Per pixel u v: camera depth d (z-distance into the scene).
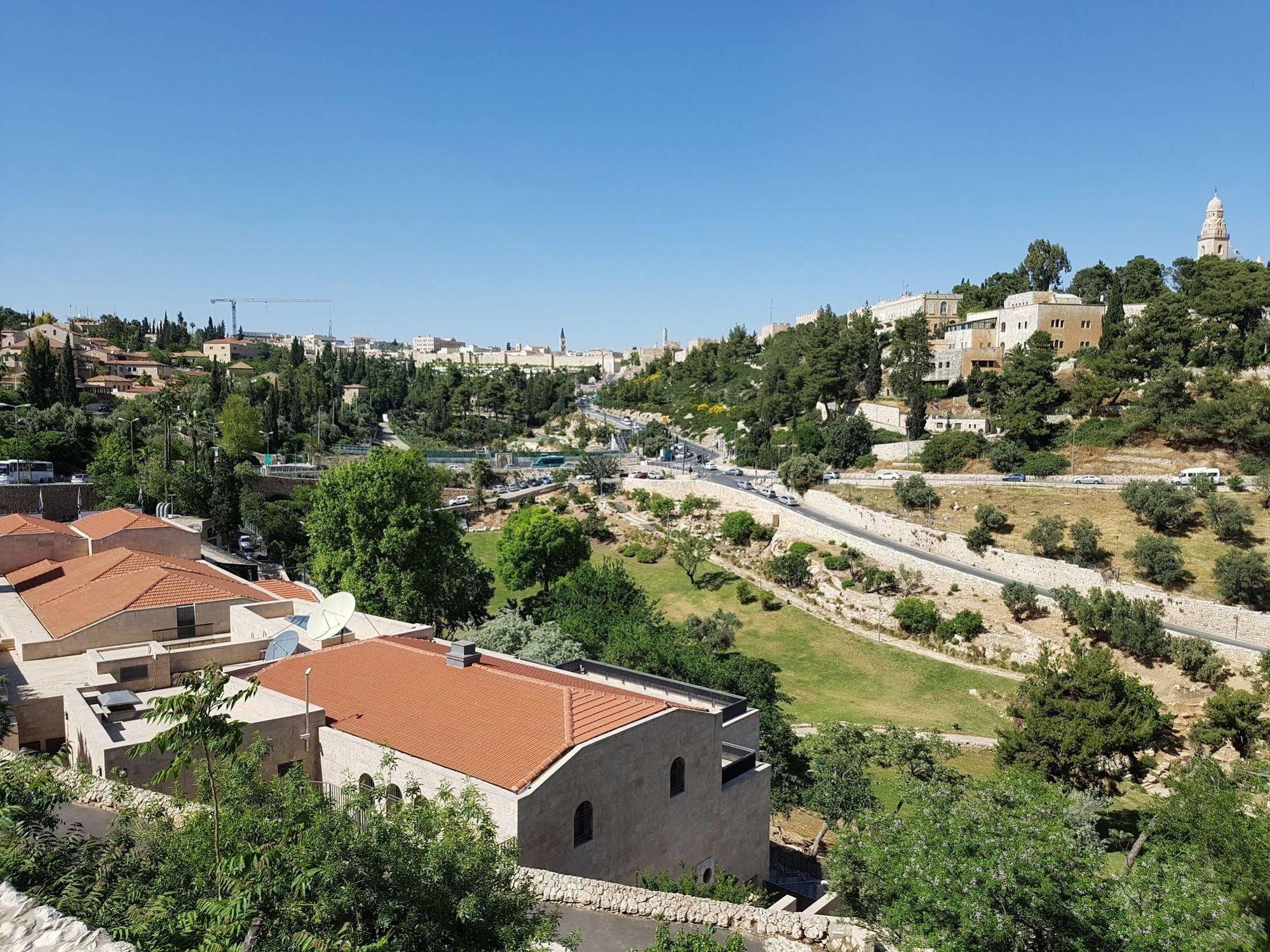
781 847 46.59
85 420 123.12
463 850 15.48
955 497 111.06
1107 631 77.75
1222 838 34.12
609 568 84.75
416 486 67.69
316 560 66.50
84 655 37.38
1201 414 108.50
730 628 84.19
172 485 92.12
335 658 35.38
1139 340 126.81
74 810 22.22
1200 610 77.00
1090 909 19.58
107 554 48.22
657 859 30.16
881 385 169.88
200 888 13.91
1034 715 57.31
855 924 22.84
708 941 18.33
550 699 29.73
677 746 30.95
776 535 115.56
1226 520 87.31
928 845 22.02
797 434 161.38
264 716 30.58
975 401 144.62
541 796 24.94
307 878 13.18
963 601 89.81
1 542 49.22
